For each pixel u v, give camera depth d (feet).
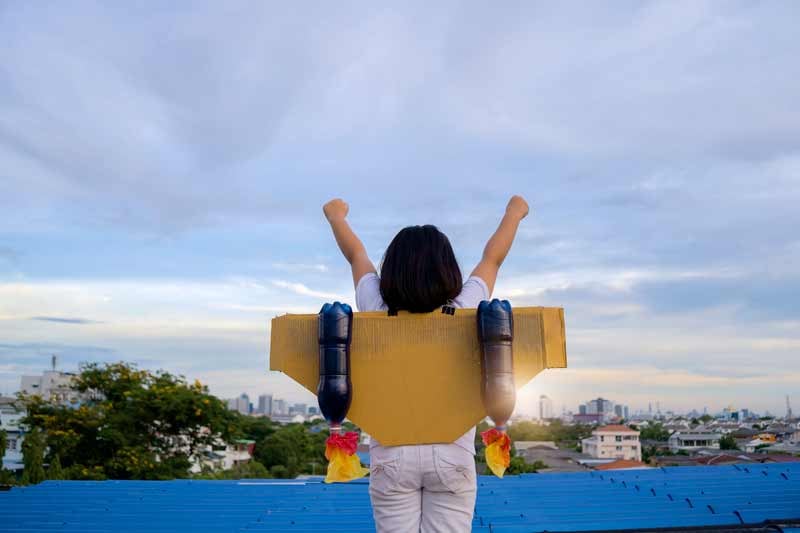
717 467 18.98
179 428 80.12
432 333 6.91
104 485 18.35
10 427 118.73
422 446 6.75
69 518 14.75
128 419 76.23
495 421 6.72
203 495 17.21
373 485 6.98
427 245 6.97
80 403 82.12
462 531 6.92
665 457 177.27
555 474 18.66
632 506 14.82
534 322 6.90
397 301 6.90
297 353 6.97
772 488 16.12
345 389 6.53
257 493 17.47
